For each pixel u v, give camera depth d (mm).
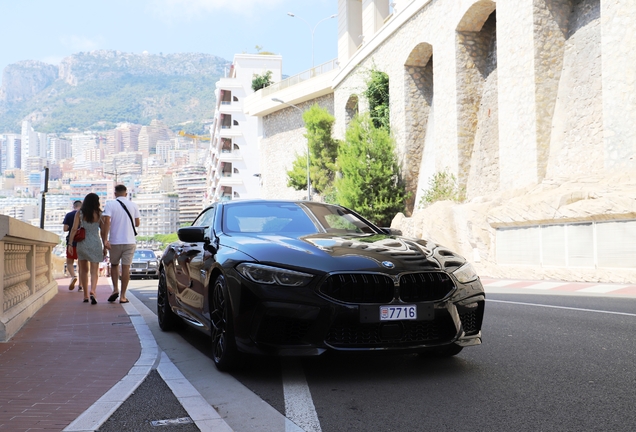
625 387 3684
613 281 12008
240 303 4102
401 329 3969
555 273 13820
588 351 4898
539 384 3838
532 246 14836
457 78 24734
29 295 8375
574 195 13570
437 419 3158
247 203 5871
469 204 18703
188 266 5711
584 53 18203
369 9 35719
